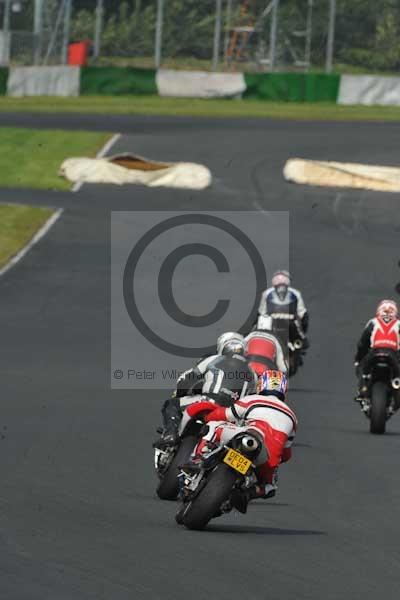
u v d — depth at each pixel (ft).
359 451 152.87
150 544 88.07
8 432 155.33
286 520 104.73
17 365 232.73
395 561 88.07
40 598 69.46
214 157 552.82
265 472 97.96
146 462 136.26
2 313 298.56
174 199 471.21
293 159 525.75
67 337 272.92
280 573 80.89
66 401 191.01
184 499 98.43
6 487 113.91
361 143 599.98
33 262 364.99
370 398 173.78
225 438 97.55
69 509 103.19
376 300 333.21
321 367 249.55
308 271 364.79
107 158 524.93
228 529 97.96
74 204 457.68
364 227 438.81
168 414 114.42
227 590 74.74
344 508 112.78
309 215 453.58
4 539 86.74
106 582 74.90
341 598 74.74
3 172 520.01
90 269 359.05
